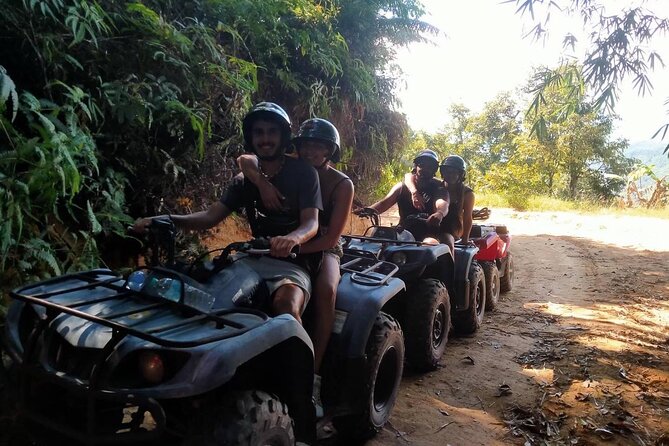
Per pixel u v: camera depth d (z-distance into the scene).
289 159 3.17
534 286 8.46
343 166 7.60
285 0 6.08
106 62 4.30
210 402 2.29
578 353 5.27
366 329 3.23
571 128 27.12
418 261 4.48
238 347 2.14
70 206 4.01
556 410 4.07
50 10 3.64
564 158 26.97
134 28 4.34
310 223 2.95
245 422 2.17
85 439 2.13
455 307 5.45
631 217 18.30
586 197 26.59
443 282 5.19
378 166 8.62
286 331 2.37
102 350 2.15
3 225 3.20
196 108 4.77
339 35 6.80
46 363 2.29
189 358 2.09
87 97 4.16
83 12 3.99
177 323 2.30
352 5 7.41
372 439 3.50
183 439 2.26
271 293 2.83
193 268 3.00
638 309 7.06
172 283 2.52
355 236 4.82
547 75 5.84
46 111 3.95
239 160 3.15
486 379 4.61
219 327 2.34
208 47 4.85
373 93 7.80
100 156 4.16
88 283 2.78
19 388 2.31
